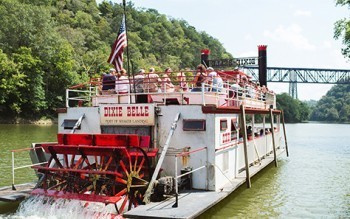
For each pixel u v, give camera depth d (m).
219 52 177.88
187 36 178.75
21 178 16.81
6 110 57.88
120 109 12.90
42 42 62.94
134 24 147.50
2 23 62.31
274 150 20.77
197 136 12.12
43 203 11.36
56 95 64.19
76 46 85.25
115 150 11.25
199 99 13.59
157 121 12.56
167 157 12.39
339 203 13.75
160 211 9.77
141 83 13.48
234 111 13.79
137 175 11.63
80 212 10.66
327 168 21.48
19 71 57.75
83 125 13.84
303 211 12.64
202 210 9.93
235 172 14.46
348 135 58.81
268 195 14.62
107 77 14.62
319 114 199.62
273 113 23.77
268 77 122.50
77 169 11.65
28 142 29.95
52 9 108.25
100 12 152.00
